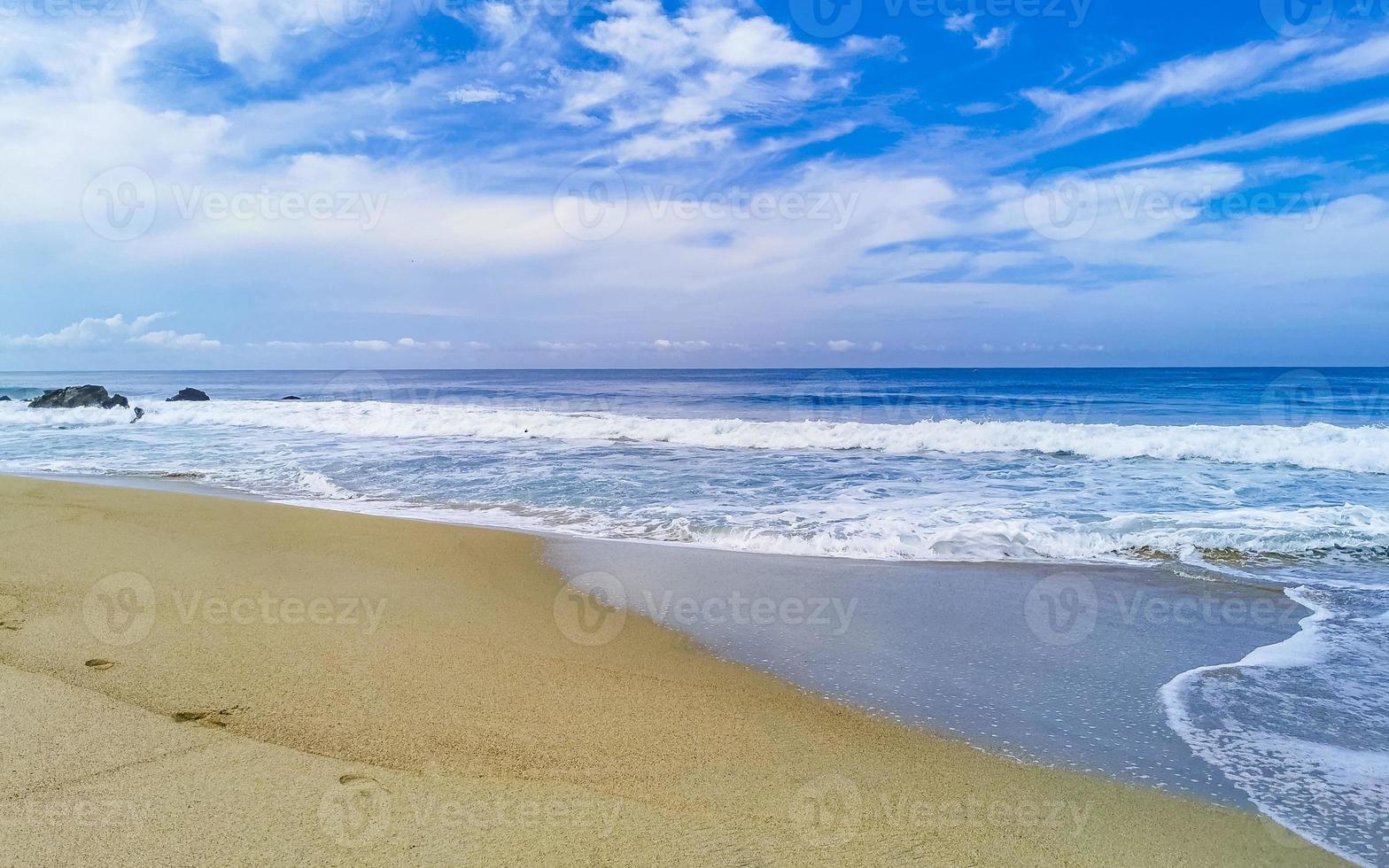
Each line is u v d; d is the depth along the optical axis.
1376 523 7.54
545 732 3.30
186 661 3.87
